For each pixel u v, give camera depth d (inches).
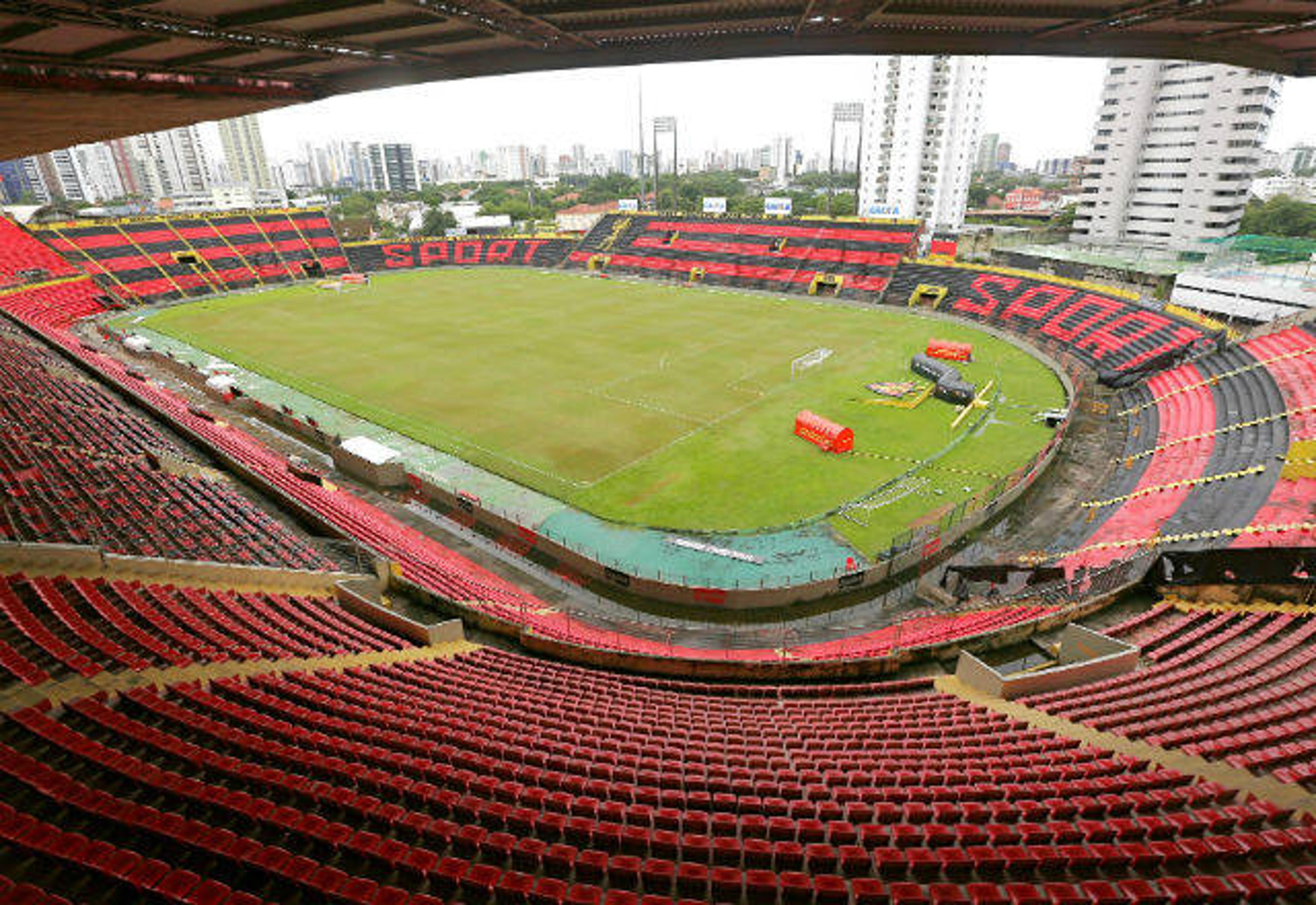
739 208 7101.4
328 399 2287.2
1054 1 891.4
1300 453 1373.0
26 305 3346.5
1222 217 3986.2
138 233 4229.8
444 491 1657.2
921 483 1679.4
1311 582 928.9
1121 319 2731.3
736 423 2044.8
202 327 3267.7
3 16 824.9
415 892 434.9
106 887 400.8
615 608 1310.3
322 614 975.0
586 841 488.7
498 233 5984.3
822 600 1325.0
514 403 2224.4
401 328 3189.0
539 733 673.6
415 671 834.2
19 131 1432.1
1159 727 675.4
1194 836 503.2
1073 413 2116.1
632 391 2320.4
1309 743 614.5
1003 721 732.0
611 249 4771.2
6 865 410.9
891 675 948.0
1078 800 542.3
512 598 1272.1
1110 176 4379.9
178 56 1106.7
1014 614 1093.1
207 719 581.6
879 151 5954.7
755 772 605.9
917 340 2913.4
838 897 430.3
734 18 983.6
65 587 828.0
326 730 623.5
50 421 1549.0
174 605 860.0
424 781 555.5
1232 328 2337.6
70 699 589.9
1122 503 1536.7
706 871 445.1
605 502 1624.0
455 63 1250.6
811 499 1619.1
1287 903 432.1
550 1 938.1
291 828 462.3
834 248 4072.3
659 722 738.2
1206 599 1010.1
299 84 1386.6
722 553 1412.4
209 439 1717.5
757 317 3361.2
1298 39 1009.5
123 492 1252.5
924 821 533.0
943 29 1019.9
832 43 1070.4
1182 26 949.8
